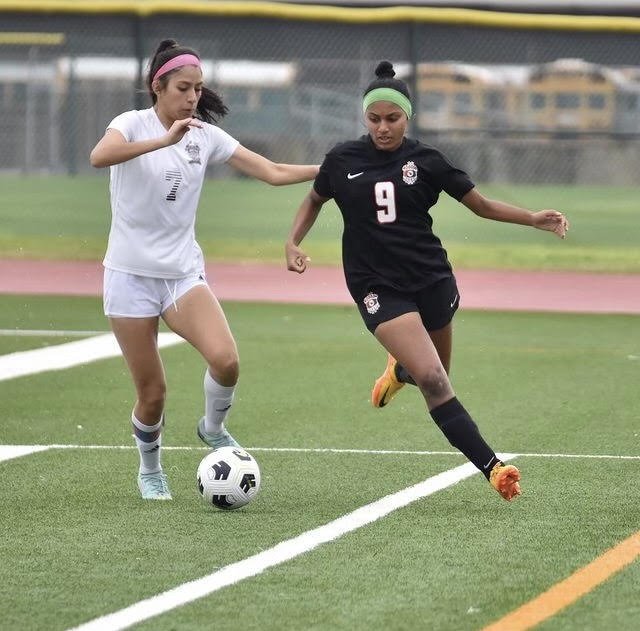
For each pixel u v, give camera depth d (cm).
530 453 3097
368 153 2520
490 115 11975
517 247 7900
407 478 2831
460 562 2167
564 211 10150
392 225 2500
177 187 2541
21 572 2112
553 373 4275
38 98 12925
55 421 3497
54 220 9062
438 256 2545
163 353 4631
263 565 2148
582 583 2047
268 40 11769
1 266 7044
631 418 3544
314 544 2281
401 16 8056
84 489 2731
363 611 1909
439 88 11962
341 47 11900
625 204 10794
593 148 11938
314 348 4769
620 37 11638
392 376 2895
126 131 2511
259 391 3928
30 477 2845
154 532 2369
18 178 12762
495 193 11275
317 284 6556
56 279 6606
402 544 2281
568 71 11956
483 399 3822
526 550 2242
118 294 2561
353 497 2653
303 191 11731
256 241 8094
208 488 2516
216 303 2619
